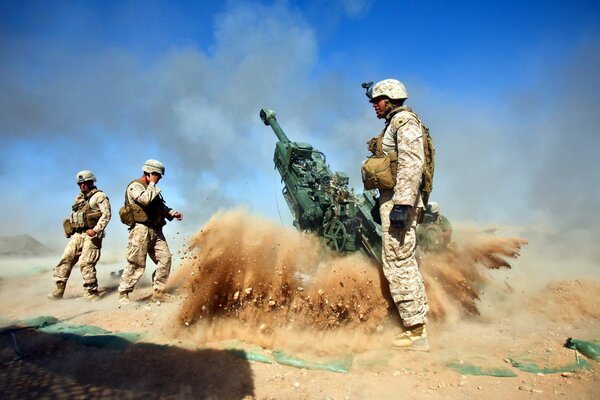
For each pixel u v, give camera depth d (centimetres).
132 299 597
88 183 612
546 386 296
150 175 577
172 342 376
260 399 279
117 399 269
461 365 334
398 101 399
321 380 309
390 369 330
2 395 272
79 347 365
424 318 377
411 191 360
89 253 586
